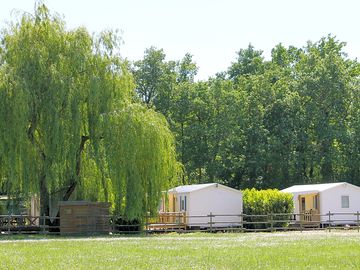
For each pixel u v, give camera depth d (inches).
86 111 1673.2
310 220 2185.0
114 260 927.7
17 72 1594.5
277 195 2052.2
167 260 922.1
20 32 1644.9
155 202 1713.8
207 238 1473.9
